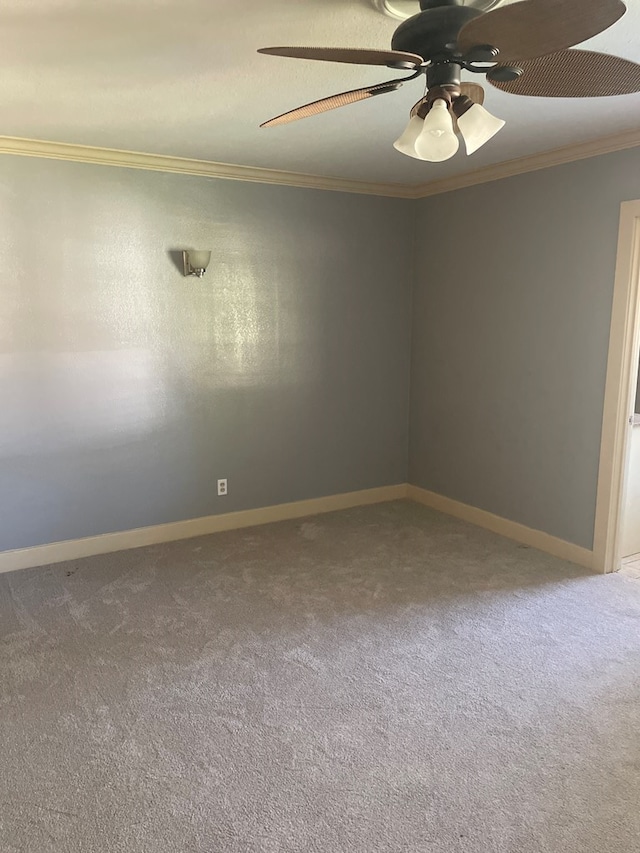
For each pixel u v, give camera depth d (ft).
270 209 13.62
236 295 13.55
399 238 15.40
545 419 12.71
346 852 5.92
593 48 7.07
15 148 10.95
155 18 6.24
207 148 11.43
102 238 11.99
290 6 6.04
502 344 13.47
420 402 16.01
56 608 10.59
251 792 6.66
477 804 6.48
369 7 6.08
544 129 10.23
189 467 13.69
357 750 7.26
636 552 12.87
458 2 5.50
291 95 8.50
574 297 11.81
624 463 11.55
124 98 8.64
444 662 8.98
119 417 12.74
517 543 13.46
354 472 15.90
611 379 11.31
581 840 6.05
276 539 13.75
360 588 11.34
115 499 12.98
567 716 7.84
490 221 13.39
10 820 6.31
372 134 10.43
